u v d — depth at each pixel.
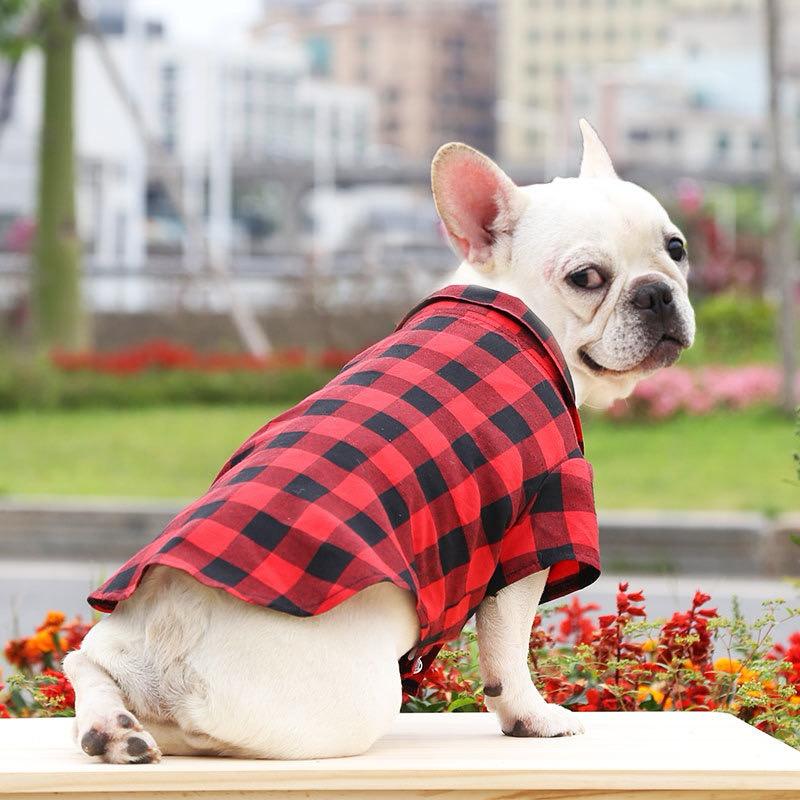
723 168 66.75
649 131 107.12
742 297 23.17
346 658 2.86
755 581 9.57
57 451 13.55
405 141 187.75
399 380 3.16
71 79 20.08
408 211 94.44
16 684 4.23
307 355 19.30
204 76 82.44
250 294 25.14
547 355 3.37
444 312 3.41
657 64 110.44
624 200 3.57
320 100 138.25
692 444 13.74
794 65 76.12
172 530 2.94
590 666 4.17
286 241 77.56
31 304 20.31
